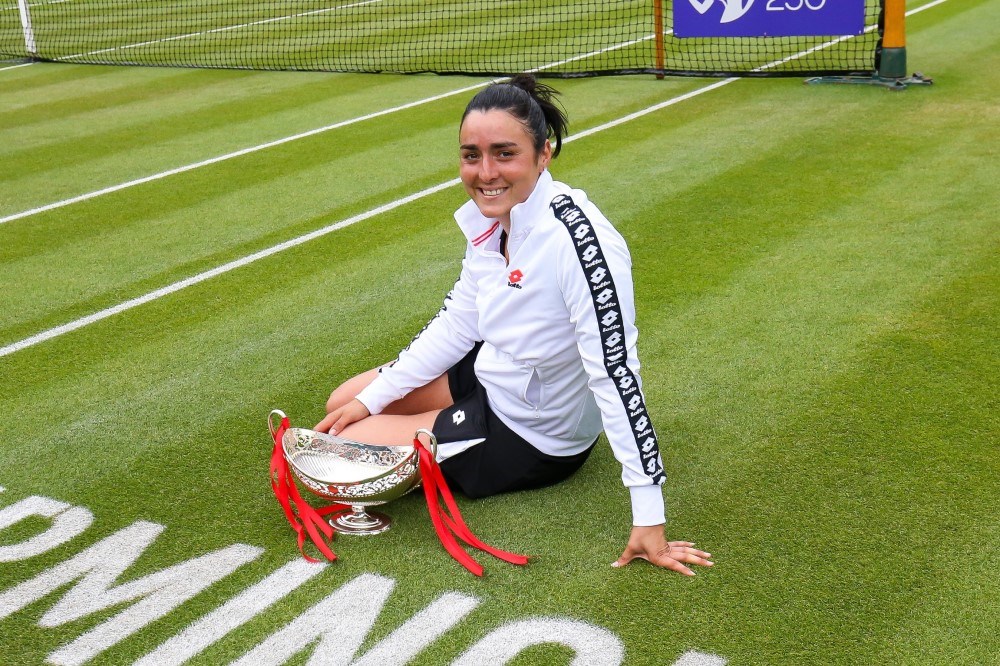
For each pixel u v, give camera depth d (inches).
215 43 539.8
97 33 586.9
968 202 244.8
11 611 118.3
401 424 135.7
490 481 134.0
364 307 204.5
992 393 158.1
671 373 169.9
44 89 444.1
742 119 335.9
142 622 115.9
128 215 271.0
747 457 144.3
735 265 214.8
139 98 418.9
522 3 603.2
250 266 230.5
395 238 244.8
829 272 208.1
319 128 357.7
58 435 159.0
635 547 119.9
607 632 111.3
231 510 137.3
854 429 149.9
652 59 443.5
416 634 112.3
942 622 110.6
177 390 172.9
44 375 180.7
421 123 358.3
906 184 261.0
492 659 108.0
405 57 477.4
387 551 126.7
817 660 105.9
